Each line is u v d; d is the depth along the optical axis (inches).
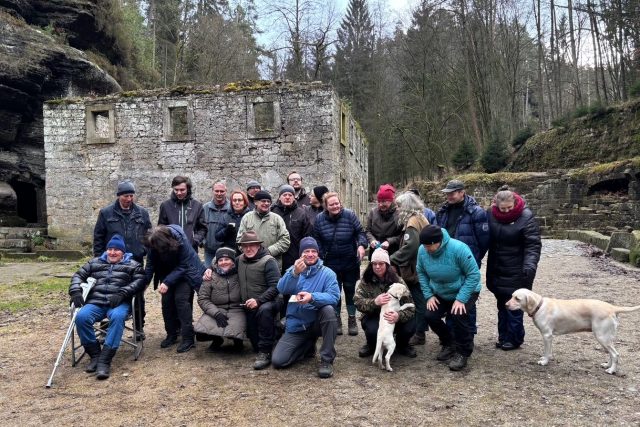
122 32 884.0
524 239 197.3
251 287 201.5
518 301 184.7
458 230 206.1
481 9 1082.1
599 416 143.2
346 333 241.1
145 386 177.0
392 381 175.3
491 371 181.9
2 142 681.0
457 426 139.9
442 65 1206.9
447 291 188.9
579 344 211.8
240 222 236.4
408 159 1419.8
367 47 1557.6
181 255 215.0
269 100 583.5
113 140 614.9
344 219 228.4
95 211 620.4
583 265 440.8
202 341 225.3
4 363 206.4
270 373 187.0
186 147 601.6
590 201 725.3
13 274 466.6
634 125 810.2
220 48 1189.7
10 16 669.3
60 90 705.0
